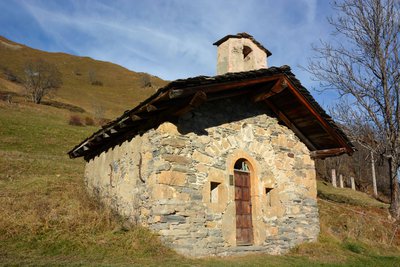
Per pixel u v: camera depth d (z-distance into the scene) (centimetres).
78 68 8625
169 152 701
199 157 749
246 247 784
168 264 567
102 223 704
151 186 706
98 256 575
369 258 855
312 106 912
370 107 1415
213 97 790
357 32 1412
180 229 675
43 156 2016
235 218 780
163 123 714
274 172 909
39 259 525
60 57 9231
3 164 1619
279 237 866
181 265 570
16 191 1119
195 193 719
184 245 668
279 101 928
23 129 2542
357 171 3142
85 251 589
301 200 956
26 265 486
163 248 636
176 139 718
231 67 981
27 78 4900
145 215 714
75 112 4234
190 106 688
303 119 967
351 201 1914
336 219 1248
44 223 655
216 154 786
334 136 982
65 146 2406
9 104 3500
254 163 862
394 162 1338
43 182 1298
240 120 866
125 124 777
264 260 715
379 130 1398
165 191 676
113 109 5416
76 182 1370
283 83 824
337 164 3102
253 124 895
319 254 842
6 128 2456
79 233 642
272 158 915
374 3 1377
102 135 907
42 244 587
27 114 3253
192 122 760
